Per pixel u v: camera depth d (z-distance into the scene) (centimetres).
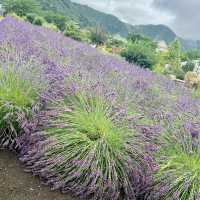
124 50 2705
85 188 297
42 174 304
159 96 541
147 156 319
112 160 305
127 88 445
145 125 349
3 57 432
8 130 355
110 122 341
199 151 336
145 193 321
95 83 389
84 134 322
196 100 633
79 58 691
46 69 411
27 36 777
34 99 370
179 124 374
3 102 349
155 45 6347
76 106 352
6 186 288
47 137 333
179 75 3322
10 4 5116
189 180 302
